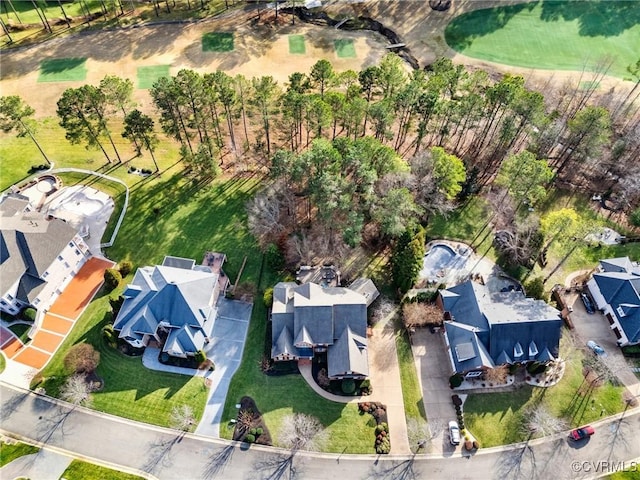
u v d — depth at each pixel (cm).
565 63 12550
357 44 12725
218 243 8350
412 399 6819
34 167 9281
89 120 9056
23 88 10862
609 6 13762
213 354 7106
